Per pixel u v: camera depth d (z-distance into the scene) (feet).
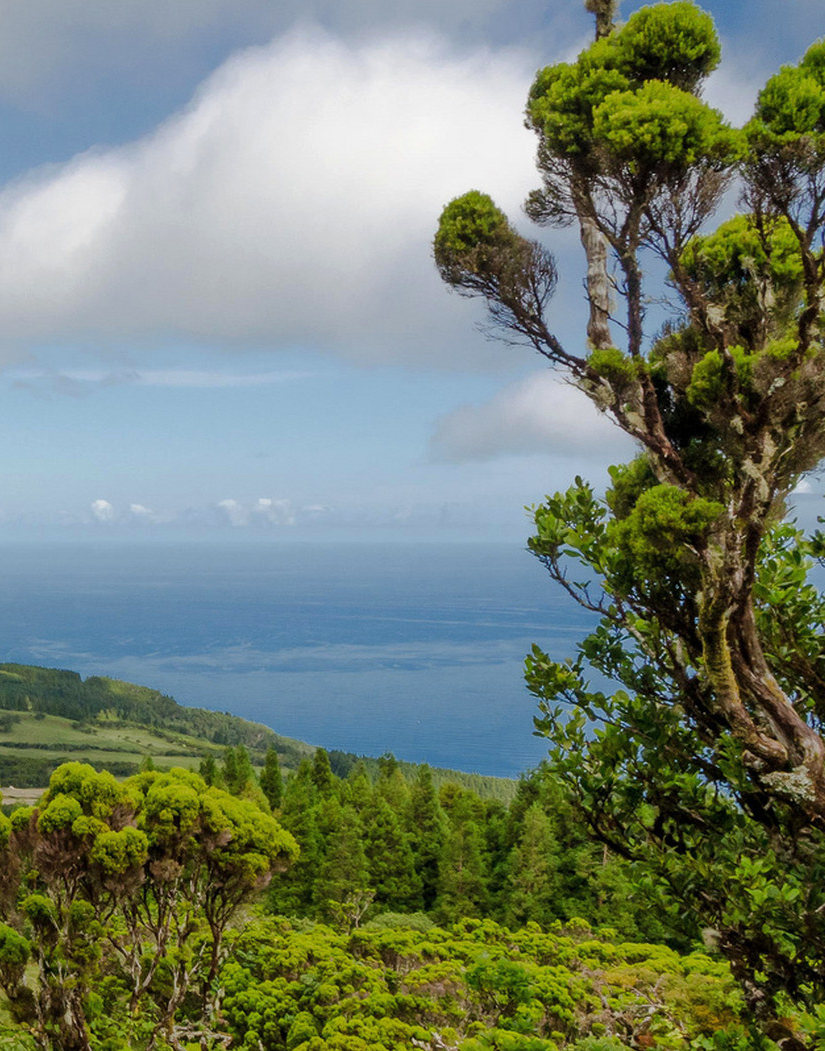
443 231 17.93
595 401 17.46
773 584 19.88
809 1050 16.42
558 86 16.37
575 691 20.33
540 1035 36.04
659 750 19.17
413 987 44.86
